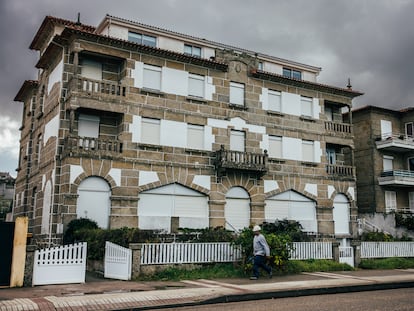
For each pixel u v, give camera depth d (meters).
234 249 19.53
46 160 26.78
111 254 17.70
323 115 33.81
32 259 14.72
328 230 32.41
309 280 16.75
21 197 32.00
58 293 13.05
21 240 14.63
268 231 26.88
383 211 38.47
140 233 19.28
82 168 24.25
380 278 17.84
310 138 32.84
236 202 29.19
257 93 31.09
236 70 30.48
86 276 17.89
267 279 17.12
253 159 29.19
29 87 33.00
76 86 24.66
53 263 15.12
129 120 26.08
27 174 30.97
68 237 22.62
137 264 16.92
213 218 27.91
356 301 12.66
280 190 30.77
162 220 26.33
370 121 39.53
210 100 29.09
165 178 26.69
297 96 32.84
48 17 28.66
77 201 23.97
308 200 32.16
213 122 28.95
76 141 24.33
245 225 29.22
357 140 40.50
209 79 29.31
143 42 30.66
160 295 12.65
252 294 13.25
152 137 26.84
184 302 11.91
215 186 28.30
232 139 29.75
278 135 31.45
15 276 14.37
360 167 39.91
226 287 14.49
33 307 10.75
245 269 18.05
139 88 26.69
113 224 24.67
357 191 39.88
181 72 28.36
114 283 15.56
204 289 13.95
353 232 33.50
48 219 24.78
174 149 27.27
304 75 36.94
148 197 26.22
